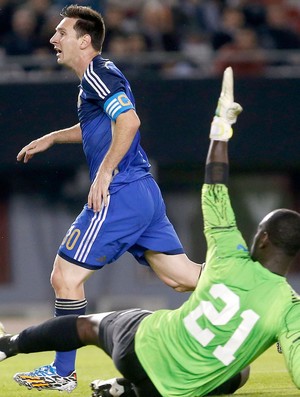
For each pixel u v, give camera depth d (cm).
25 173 5244
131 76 5000
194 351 1684
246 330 1664
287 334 1652
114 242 2227
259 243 1706
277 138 5078
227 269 1691
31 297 5350
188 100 5006
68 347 1838
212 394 2000
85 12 2295
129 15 5394
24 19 5216
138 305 5303
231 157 5075
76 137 2480
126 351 1719
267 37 5469
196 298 1702
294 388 2138
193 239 5350
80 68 2294
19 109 4916
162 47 5312
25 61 5003
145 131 4988
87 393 2159
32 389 2238
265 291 1672
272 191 5394
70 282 2203
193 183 5316
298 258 5412
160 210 2325
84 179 5269
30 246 5338
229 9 5581
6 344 1894
